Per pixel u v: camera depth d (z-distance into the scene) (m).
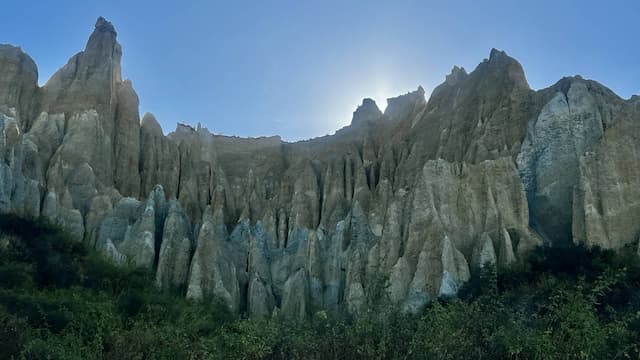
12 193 51.56
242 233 61.19
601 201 45.94
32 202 52.84
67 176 62.16
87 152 65.81
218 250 51.66
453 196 51.09
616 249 43.31
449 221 49.47
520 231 47.50
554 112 54.91
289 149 87.56
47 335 24.28
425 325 16.28
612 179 46.12
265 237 62.28
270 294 52.38
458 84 71.00
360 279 49.09
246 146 87.44
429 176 51.94
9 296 32.09
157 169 75.44
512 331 15.62
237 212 73.44
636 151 47.09
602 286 15.94
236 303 50.88
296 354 16.09
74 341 22.95
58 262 43.00
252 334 18.31
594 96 56.22
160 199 60.72
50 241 45.88
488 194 50.25
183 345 20.66
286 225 69.25
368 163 74.75
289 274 55.78
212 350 20.33
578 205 46.88
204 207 72.50
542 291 28.12
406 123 75.50
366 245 52.69
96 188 62.62
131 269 48.06
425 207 49.31
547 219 51.00
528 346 15.00
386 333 15.73
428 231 47.50
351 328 16.42
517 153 56.50
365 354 15.04
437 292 44.06
